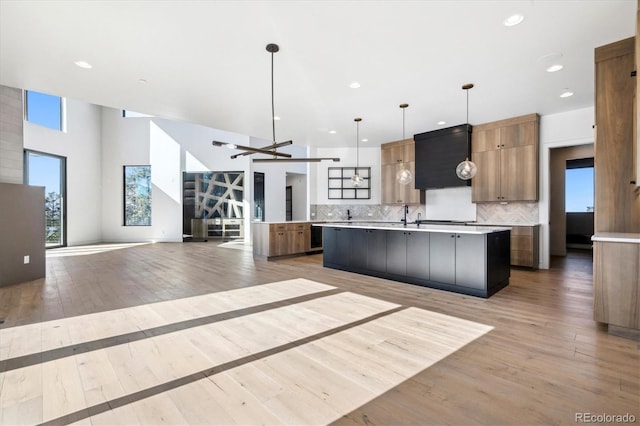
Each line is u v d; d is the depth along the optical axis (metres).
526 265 5.29
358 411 1.59
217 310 3.19
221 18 2.70
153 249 8.01
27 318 2.93
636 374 1.92
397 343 2.39
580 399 1.67
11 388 1.79
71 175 8.34
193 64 3.53
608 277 2.56
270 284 4.31
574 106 5.01
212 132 9.79
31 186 4.49
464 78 3.94
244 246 8.74
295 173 11.49
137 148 9.53
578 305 3.33
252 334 2.57
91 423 1.50
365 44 3.14
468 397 1.70
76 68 3.60
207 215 10.02
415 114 5.43
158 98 4.56
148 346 2.34
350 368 2.02
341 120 5.80
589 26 2.82
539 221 5.56
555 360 2.11
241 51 3.26
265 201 10.22
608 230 3.07
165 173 9.57
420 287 4.13
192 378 1.90
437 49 3.24
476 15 2.67
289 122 5.92
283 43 3.11
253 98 4.60
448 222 6.48
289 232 6.78
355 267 5.09
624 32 2.91
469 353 2.22
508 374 1.93
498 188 5.76
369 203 8.19
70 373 1.95
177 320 2.89
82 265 5.66
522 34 2.96
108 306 3.31
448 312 3.11
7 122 4.39
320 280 4.56
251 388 1.79
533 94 4.49
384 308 3.24
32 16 2.64
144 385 1.82
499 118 5.66
